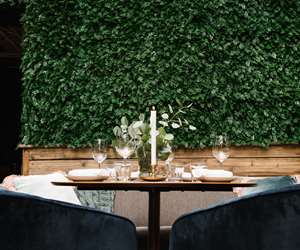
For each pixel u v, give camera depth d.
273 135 4.86
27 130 4.84
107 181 2.35
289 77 4.93
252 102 4.89
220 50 4.88
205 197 3.89
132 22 4.87
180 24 4.86
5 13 5.39
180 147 4.80
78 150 4.82
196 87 4.83
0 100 9.48
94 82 4.85
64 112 4.84
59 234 1.42
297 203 1.37
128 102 4.81
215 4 4.89
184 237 1.47
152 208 2.38
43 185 3.52
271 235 1.38
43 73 4.87
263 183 3.64
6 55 8.81
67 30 4.90
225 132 4.82
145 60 4.84
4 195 1.36
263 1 4.98
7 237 1.38
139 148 2.71
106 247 1.47
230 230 1.41
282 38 4.96
